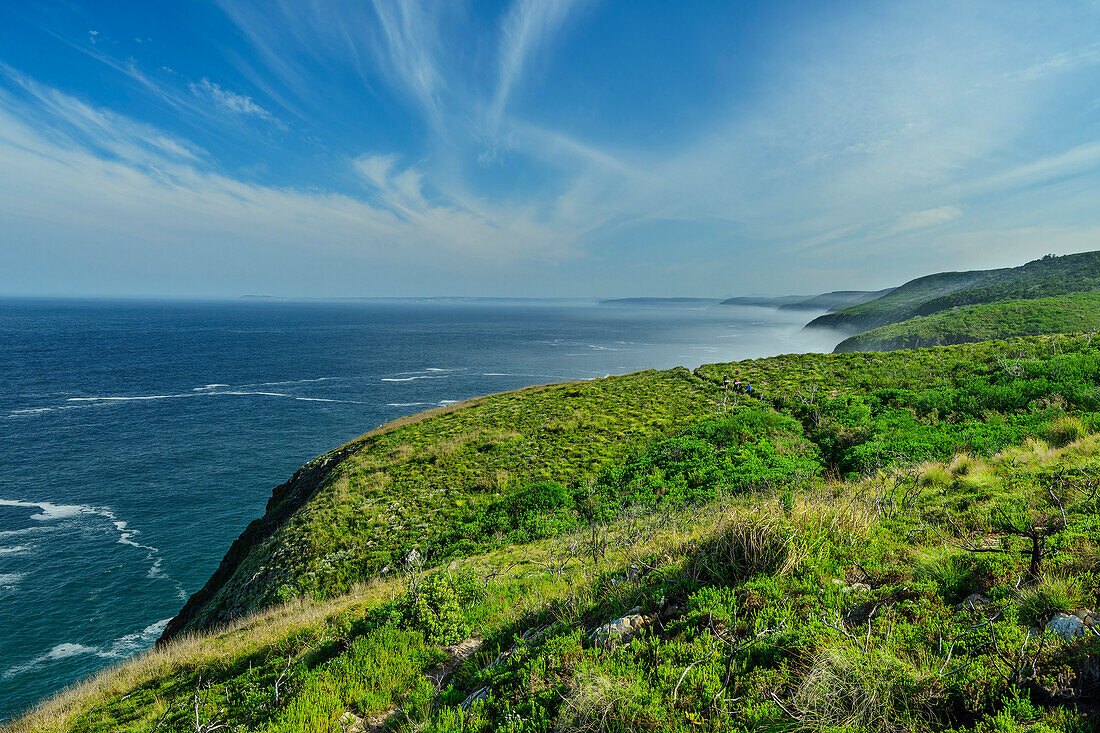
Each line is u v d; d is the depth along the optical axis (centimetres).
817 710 350
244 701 680
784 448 1719
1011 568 475
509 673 514
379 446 2761
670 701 401
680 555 668
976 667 352
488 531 1616
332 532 1812
